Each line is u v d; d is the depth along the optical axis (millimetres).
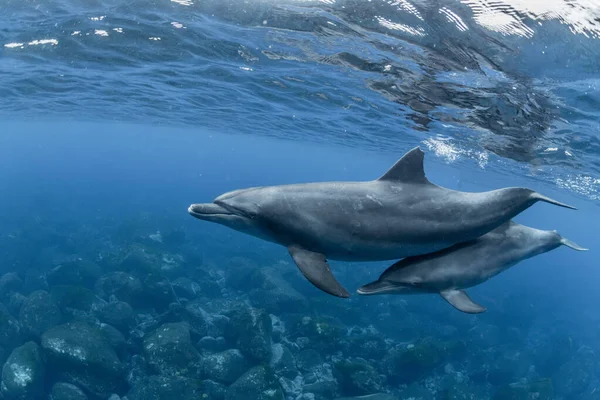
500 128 15641
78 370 14203
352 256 5484
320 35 11031
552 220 103438
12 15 12094
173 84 18766
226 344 16844
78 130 58719
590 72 9094
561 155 17625
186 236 34844
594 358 24641
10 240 27484
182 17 11703
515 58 9195
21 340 16328
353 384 15398
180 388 13695
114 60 15477
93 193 66875
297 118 23625
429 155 27391
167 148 106375
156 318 18375
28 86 20938
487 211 5348
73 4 11453
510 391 17250
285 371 16078
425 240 5375
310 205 5535
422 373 17250
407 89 13789
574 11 7363
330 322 19719
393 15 9055
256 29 11539
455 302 5281
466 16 8281
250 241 36219
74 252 28859
